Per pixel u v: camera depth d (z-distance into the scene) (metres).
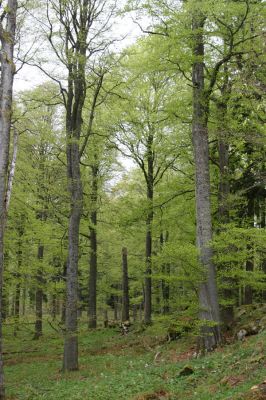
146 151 18.77
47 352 17.66
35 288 19.03
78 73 13.13
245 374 7.57
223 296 13.46
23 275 17.67
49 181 17.75
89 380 10.62
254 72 9.70
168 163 18.22
